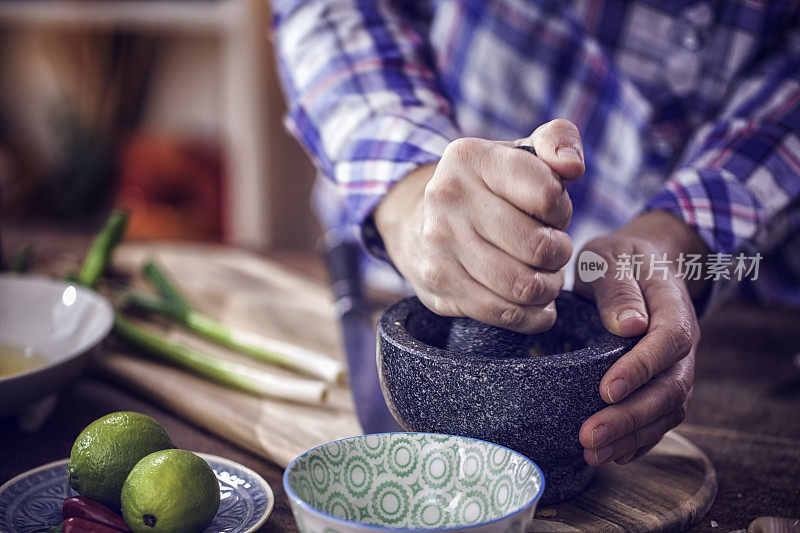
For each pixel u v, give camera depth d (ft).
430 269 2.30
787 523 2.30
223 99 9.81
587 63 4.26
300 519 1.90
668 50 4.10
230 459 2.89
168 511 2.07
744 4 3.87
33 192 9.71
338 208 5.18
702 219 2.97
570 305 2.65
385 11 3.83
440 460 2.22
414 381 2.29
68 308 3.62
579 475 2.51
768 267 4.50
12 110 10.38
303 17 3.73
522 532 1.92
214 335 3.91
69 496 2.43
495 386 2.19
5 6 9.07
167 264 5.26
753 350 3.83
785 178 3.24
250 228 9.25
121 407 3.31
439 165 2.23
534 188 2.09
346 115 3.27
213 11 8.59
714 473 2.65
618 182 4.44
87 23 9.18
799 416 3.17
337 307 4.29
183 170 9.23
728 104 3.95
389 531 1.76
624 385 2.20
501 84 4.44
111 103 9.50
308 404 3.24
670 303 2.45
